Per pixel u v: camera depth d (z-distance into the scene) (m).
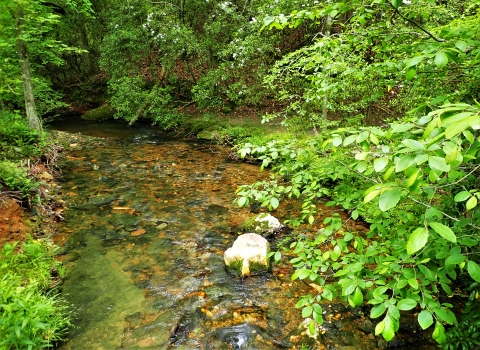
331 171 2.37
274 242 4.46
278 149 2.24
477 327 2.28
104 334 2.94
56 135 9.64
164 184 6.59
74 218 5.05
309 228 4.70
